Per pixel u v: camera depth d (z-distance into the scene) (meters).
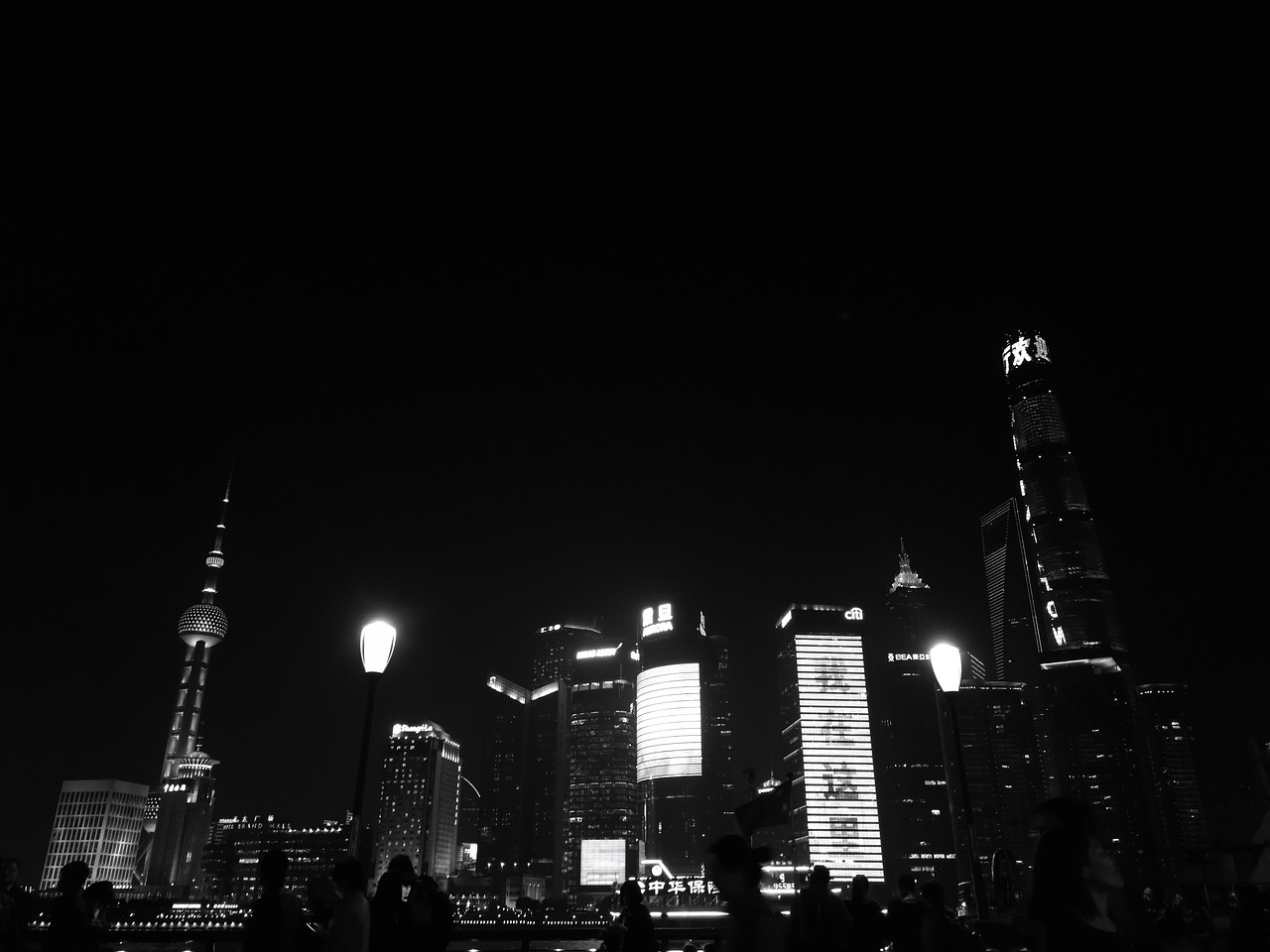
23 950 13.77
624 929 14.58
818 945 12.55
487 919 193.25
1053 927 5.64
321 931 12.07
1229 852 27.06
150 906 105.31
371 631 19.19
